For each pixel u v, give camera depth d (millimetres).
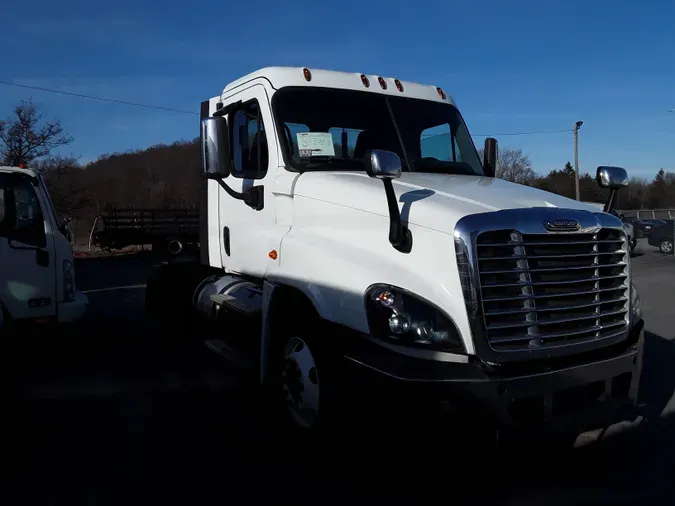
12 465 4121
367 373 3461
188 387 5855
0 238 6141
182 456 4273
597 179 4598
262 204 5031
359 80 5355
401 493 3729
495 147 5703
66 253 6625
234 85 5676
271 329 4555
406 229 3678
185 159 56062
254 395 5605
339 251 4004
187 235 20281
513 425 3320
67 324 6570
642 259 20422
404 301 3465
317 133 4938
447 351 3355
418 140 5254
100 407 5285
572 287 3645
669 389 5680
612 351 3771
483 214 3453
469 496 3680
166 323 7602
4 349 6215
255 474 3990
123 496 3688
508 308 3430
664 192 72125
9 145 26734
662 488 3779
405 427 3395
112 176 56250
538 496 3684
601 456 4230
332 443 3971
